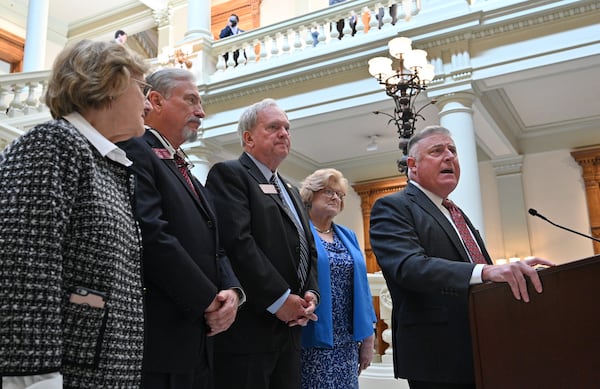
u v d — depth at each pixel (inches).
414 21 228.5
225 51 296.5
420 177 76.7
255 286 66.6
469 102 216.5
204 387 59.9
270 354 68.8
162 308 55.1
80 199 40.8
